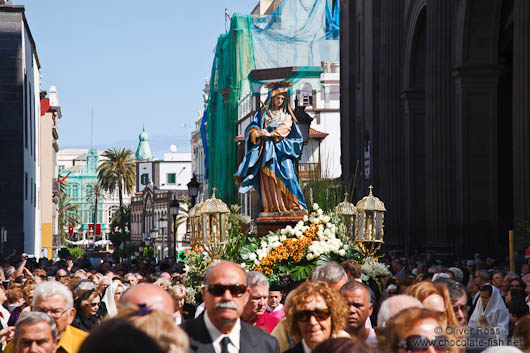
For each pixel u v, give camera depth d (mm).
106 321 4023
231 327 7965
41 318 7785
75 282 14492
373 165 48781
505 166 44031
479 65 34688
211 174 54688
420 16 42031
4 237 52344
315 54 54938
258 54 52312
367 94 50094
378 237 19578
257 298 10383
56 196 123625
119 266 29703
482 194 35000
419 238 44219
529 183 27109
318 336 7945
